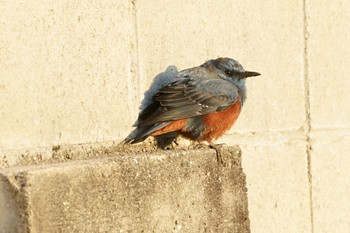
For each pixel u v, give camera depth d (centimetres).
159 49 1173
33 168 918
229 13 1285
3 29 961
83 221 939
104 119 1087
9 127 968
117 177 983
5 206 895
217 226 1122
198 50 1235
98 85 1080
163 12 1179
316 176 1436
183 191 1073
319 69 1450
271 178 1358
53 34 1019
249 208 1319
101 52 1084
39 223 890
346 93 1501
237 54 1300
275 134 1370
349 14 1505
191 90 1166
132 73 1130
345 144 1491
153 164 1034
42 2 1006
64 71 1034
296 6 1409
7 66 966
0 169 927
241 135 1314
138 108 1138
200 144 1204
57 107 1024
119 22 1112
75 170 933
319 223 1441
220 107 1188
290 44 1398
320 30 1452
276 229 1366
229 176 1144
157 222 1034
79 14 1054
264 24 1347
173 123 1152
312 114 1436
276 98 1373
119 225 983
